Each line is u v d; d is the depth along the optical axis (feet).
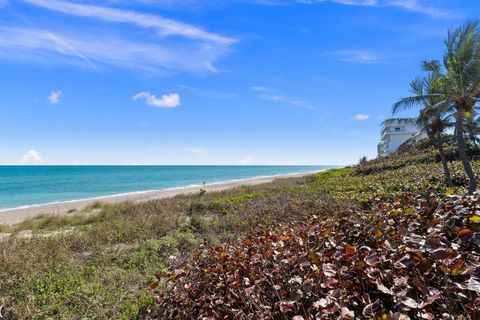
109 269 21.01
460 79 54.24
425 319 5.27
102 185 176.14
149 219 39.70
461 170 58.54
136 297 16.20
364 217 10.94
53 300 15.88
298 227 13.52
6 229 43.60
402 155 112.78
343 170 126.52
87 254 25.31
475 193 9.85
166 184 179.01
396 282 5.67
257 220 34.45
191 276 11.44
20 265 20.24
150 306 14.14
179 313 10.37
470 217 7.65
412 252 6.42
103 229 33.35
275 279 8.16
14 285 17.78
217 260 11.37
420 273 6.28
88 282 18.53
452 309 5.42
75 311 14.87
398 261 6.27
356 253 7.27
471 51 52.54
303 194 56.59
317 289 6.89
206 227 35.04
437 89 58.95
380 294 6.64
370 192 49.16
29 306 15.08
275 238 11.41
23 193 130.62
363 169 103.24
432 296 5.23
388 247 7.16
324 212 31.12
